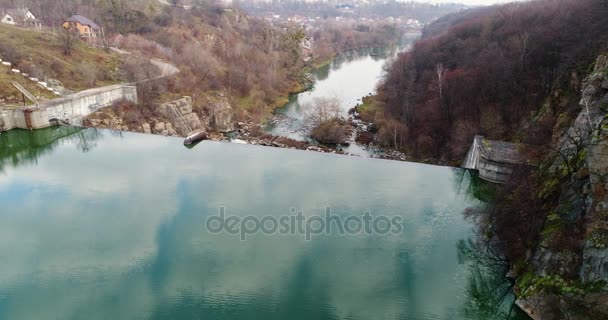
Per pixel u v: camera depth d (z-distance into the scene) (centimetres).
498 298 3111
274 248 3747
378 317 2948
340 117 8231
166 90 8075
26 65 7000
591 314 2442
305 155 6184
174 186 5000
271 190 4928
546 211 3134
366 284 3291
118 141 6538
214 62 9956
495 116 6084
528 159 4162
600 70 3438
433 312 3017
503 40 7762
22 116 6256
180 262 3522
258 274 3388
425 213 4397
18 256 3562
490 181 4856
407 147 6944
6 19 9719
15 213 4281
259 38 13625
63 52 7981
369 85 12269
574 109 4050
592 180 2692
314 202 4628
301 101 10369
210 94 8838
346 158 6103
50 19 11044
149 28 11750
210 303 3058
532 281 2889
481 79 6669
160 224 4109
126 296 3117
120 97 7431
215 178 5247
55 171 5403
